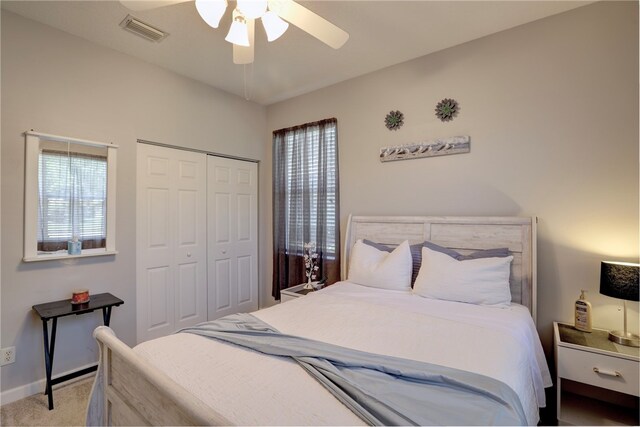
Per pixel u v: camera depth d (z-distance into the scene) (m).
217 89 3.43
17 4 2.03
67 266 2.36
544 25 2.20
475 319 1.74
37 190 2.21
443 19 2.21
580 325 1.96
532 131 2.25
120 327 2.65
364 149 3.09
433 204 2.68
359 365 1.19
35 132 2.19
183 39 2.46
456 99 2.56
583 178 2.07
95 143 2.49
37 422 1.90
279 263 3.74
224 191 3.58
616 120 1.98
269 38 1.65
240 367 1.21
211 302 3.43
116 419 1.31
